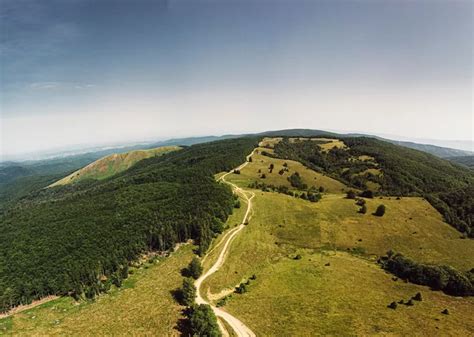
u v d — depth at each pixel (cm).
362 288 10825
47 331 8969
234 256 12950
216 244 13938
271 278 11512
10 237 16288
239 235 14662
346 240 14875
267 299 10112
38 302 10900
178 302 10038
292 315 9169
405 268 11950
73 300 10769
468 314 9194
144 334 8525
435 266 11644
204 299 10212
